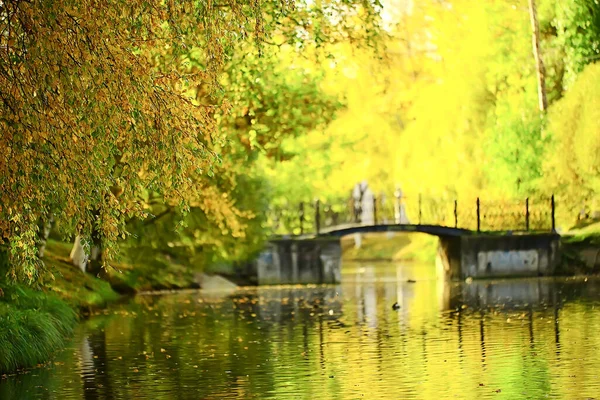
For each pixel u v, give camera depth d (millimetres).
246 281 57719
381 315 37719
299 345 28859
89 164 16359
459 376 22766
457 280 57969
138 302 45188
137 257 49625
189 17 17016
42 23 15922
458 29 79062
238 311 40719
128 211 16938
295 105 36969
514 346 27375
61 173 16203
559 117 54875
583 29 50562
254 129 35812
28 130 15945
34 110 15977
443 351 26875
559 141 54938
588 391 20625
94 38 16078
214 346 28812
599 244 58312
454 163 68062
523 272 57969
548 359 24906
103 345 29078
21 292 29359
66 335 30953
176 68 17953
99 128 16297
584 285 51062
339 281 58312
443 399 20203
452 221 62125
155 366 24984
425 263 81562
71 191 16344
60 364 25344
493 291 48469
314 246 58156
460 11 79438
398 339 29844
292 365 24953
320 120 37812
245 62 31359
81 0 16141
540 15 63094
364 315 37938
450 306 40719
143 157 16688
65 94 16078
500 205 60062
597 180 53781
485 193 64125
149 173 16891
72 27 16078
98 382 22766
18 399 20938
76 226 16656
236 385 22188
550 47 62500
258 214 53312
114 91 16062
